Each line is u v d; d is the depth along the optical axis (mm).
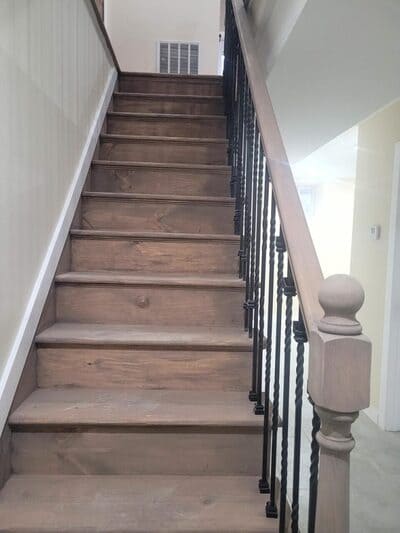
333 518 767
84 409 1367
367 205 3322
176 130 2771
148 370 1540
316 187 6754
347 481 766
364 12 1506
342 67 1946
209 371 1546
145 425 1320
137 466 1340
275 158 1233
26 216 1466
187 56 4152
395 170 2889
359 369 730
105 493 1245
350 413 739
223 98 2936
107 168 2354
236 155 2180
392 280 2916
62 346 1519
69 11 1963
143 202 2160
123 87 3172
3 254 1286
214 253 1975
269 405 1341
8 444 1292
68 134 1969
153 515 1161
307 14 1521
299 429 1030
